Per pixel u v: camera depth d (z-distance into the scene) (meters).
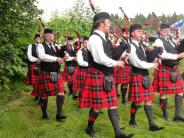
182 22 8.62
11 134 4.59
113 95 4.46
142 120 5.53
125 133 4.53
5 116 5.16
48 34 5.51
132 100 5.09
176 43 5.87
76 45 7.68
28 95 7.39
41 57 5.39
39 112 5.94
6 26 5.97
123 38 5.91
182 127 5.32
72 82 7.38
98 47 4.25
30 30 6.91
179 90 5.64
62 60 5.41
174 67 5.65
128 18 5.82
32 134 4.70
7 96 7.16
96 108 4.46
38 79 5.60
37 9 6.59
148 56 5.07
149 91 5.08
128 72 6.71
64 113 5.86
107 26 4.36
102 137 4.67
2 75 6.18
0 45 5.95
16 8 6.01
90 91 4.46
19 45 7.44
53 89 5.42
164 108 5.66
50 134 4.73
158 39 5.61
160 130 5.04
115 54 4.38
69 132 4.85
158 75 5.68
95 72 4.43
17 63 7.75
